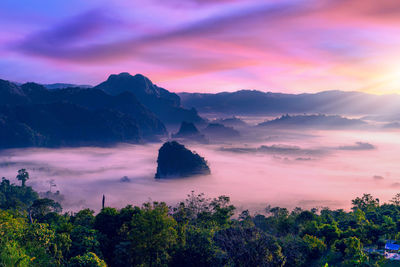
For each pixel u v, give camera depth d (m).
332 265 44.72
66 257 34.09
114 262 42.66
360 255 25.59
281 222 76.81
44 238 24.69
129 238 39.25
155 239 37.81
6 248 15.95
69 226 43.00
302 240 52.38
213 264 33.50
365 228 67.88
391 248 53.56
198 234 40.03
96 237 42.16
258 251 28.22
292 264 38.44
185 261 35.81
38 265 19.62
